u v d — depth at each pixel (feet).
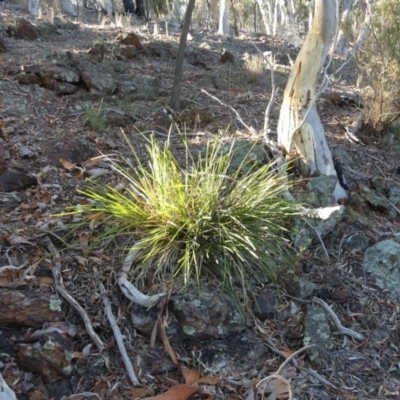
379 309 11.16
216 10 59.41
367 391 9.48
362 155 17.60
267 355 9.79
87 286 10.06
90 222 11.10
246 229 10.60
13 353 8.89
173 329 9.71
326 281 11.39
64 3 41.45
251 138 16.35
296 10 52.80
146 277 10.18
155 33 31.86
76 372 8.96
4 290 9.45
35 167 13.19
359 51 19.97
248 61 26.03
